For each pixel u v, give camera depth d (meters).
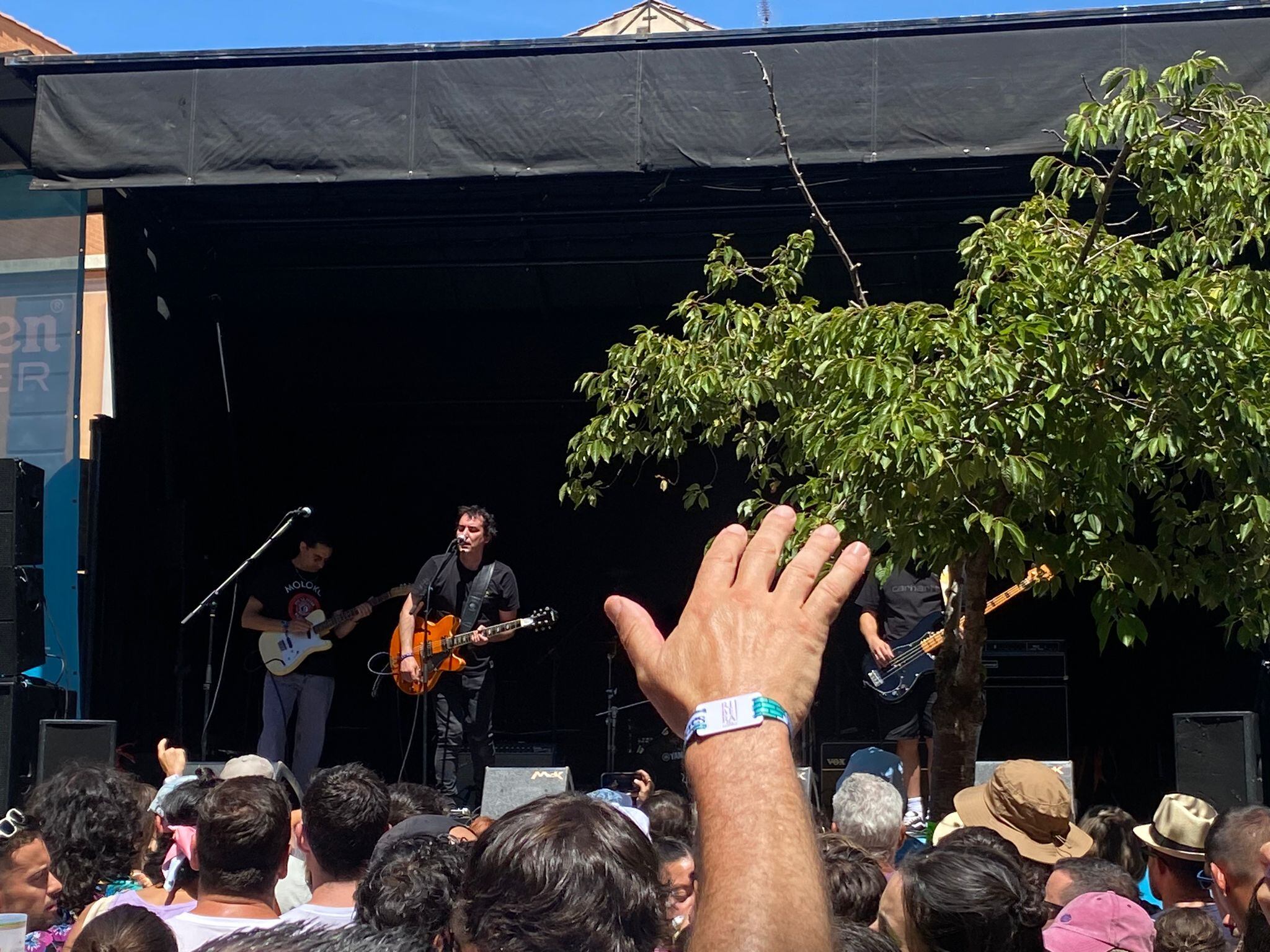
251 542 9.53
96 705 7.45
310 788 2.79
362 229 8.55
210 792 2.64
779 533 0.94
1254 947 2.00
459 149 6.75
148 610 8.06
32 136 7.05
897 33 6.49
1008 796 3.19
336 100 6.82
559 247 8.76
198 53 6.84
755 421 4.93
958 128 6.41
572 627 10.12
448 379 9.65
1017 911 1.98
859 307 4.55
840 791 3.44
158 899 3.18
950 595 4.46
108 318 8.12
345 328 9.55
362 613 7.63
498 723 9.91
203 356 8.98
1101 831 3.69
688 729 0.87
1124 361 3.69
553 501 10.31
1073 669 9.62
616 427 5.02
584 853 1.13
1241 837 2.47
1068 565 3.85
